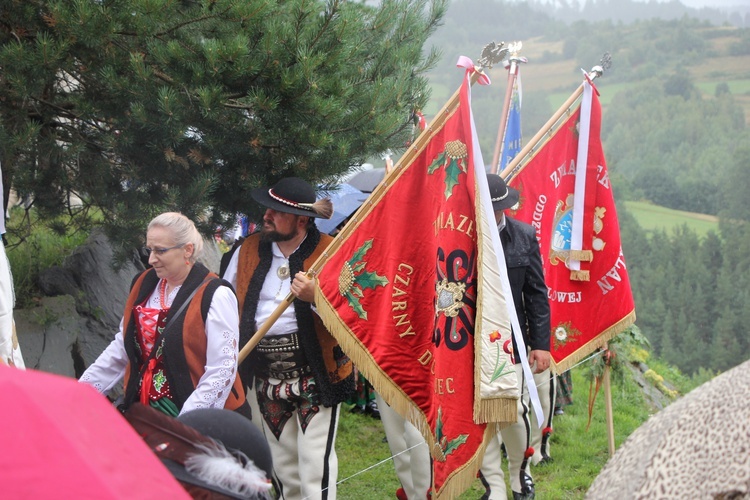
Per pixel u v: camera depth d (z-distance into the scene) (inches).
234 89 235.6
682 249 3299.7
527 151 253.0
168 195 237.3
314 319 205.6
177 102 222.1
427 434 191.3
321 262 200.2
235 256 215.8
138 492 61.4
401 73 255.8
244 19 226.5
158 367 170.1
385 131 248.7
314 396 206.1
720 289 3085.6
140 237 244.4
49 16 214.8
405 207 192.2
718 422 76.4
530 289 230.7
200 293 169.8
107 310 279.1
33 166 238.2
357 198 328.5
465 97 179.6
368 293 195.5
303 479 205.6
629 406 354.9
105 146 242.2
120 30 220.7
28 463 58.8
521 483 245.9
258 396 211.5
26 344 251.6
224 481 91.0
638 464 81.1
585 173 259.4
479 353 175.5
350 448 285.1
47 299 268.7
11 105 233.8
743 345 2940.5
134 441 65.8
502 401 175.9
